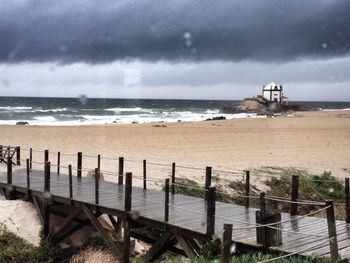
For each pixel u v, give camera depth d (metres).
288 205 21.12
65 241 16.27
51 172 22.39
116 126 58.81
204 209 14.54
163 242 12.84
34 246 14.88
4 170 23.28
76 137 42.72
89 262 14.12
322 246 10.72
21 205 17.16
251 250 10.79
